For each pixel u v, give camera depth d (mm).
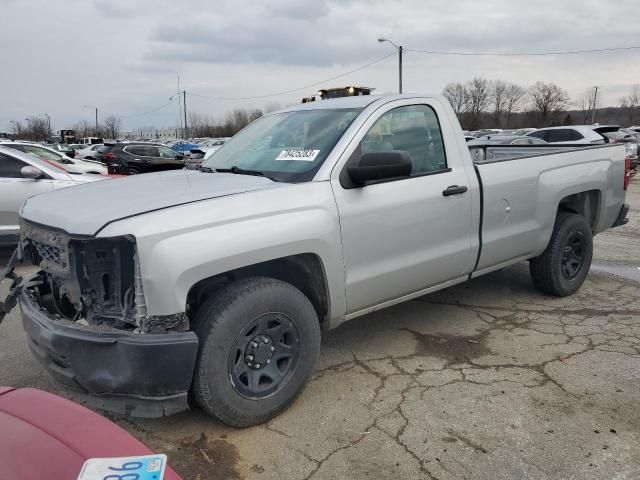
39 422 1775
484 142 7059
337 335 4465
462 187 4016
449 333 4484
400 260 3699
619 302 5223
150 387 2623
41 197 3361
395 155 3262
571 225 5078
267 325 3041
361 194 3434
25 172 7137
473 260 4230
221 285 3059
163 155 23703
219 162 4070
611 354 4035
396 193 3617
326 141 3531
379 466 2760
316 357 3287
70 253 2699
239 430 3088
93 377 2625
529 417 3188
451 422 3145
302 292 3396
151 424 3154
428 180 3834
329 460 2812
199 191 3035
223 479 2678
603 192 5352
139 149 22969
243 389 2977
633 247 7871
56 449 1630
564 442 2941
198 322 2850
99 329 2637
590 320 4742
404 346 4230
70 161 15109
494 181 4289
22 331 4656
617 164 5539
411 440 2975
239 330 2887
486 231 4289
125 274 2688
